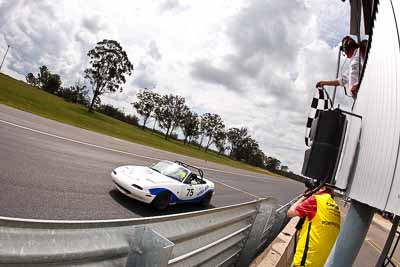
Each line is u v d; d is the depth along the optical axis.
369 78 1.83
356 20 2.40
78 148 14.34
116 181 8.31
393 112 1.54
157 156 23.58
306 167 1.90
